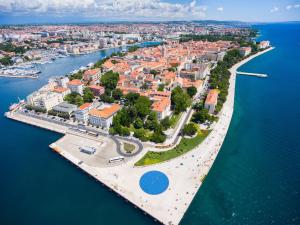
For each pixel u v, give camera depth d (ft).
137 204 505.66
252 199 530.27
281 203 518.78
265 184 571.28
